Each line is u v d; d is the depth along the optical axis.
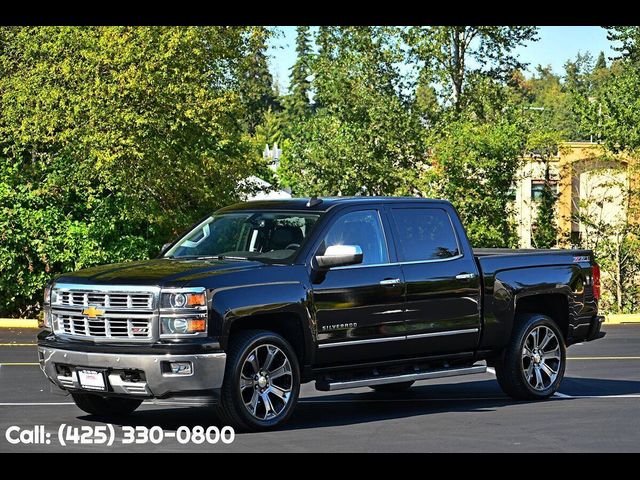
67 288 10.64
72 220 25.59
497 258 12.55
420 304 11.70
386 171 31.12
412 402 12.73
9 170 25.22
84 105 24.00
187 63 24.78
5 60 25.70
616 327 25.28
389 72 32.69
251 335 10.38
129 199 25.05
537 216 32.19
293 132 32.44
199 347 10.01
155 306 10.12
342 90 32.06
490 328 12.37
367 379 11.25
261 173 28.73
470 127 30.73
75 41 24.56
